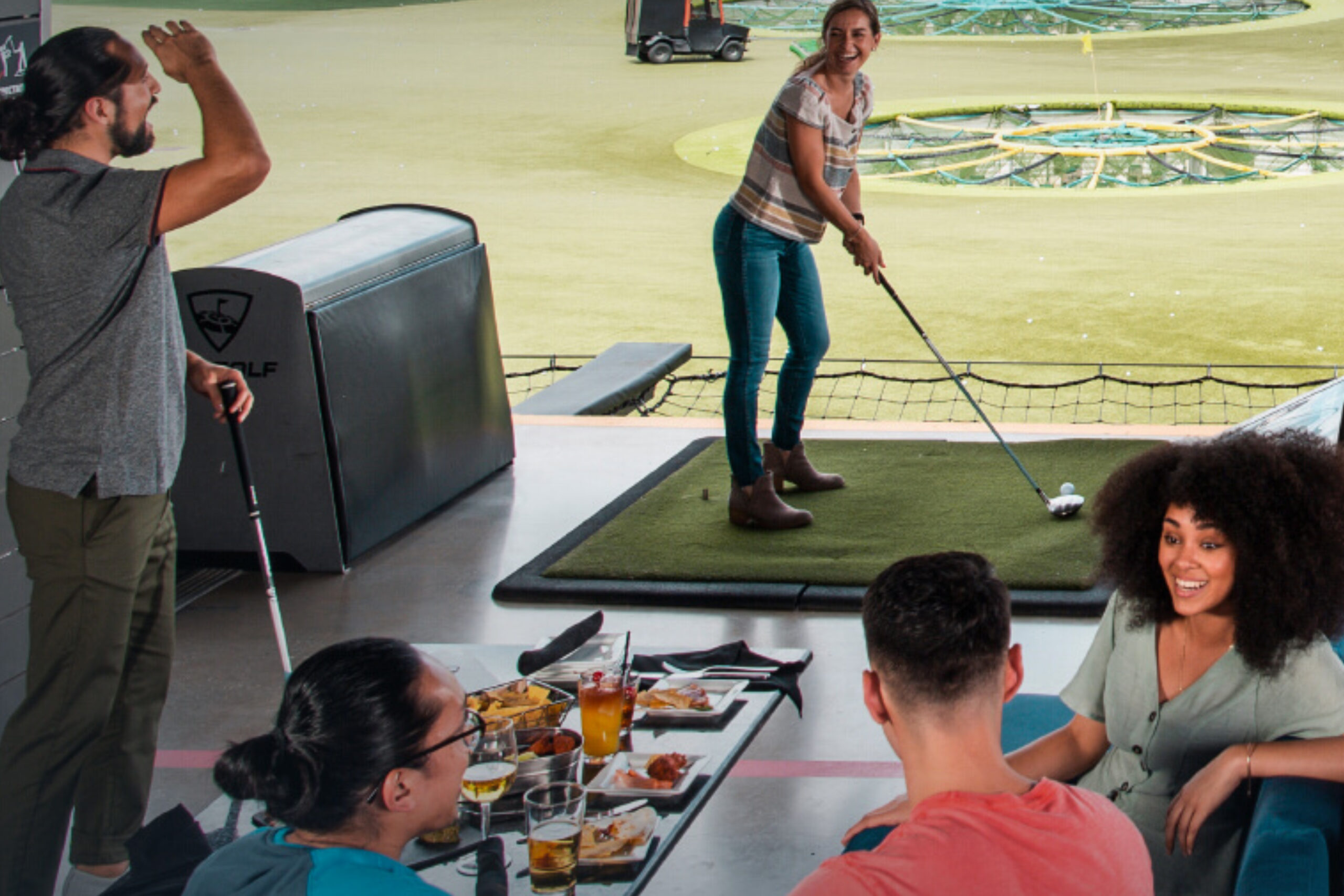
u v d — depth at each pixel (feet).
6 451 9.57
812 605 12.95
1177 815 6.66
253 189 8.08
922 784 5.24
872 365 55.67
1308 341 56.39
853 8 13.94
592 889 6.88
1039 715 9.10
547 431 19.48
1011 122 108.68
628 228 80.64
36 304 8.02
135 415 8.23
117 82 7.97
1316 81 115.85
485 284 16.93
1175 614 7.05
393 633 12.90
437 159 99.45
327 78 133.80
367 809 5.40
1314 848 5.99
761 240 14.47
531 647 9.86
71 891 8.74
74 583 8.29
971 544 14.28
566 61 139.44
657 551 14.37
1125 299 63.62
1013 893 4.89
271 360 13.84
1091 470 16.72
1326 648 6.85
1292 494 6.59
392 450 15.15
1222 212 81.66
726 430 14.96
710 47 134.21
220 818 7.76
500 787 7.25
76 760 8.45
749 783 9.87
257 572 14.47
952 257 72.79
